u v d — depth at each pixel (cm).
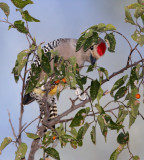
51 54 777
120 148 825
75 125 779
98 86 781
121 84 814
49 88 862
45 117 855
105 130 767
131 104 797
